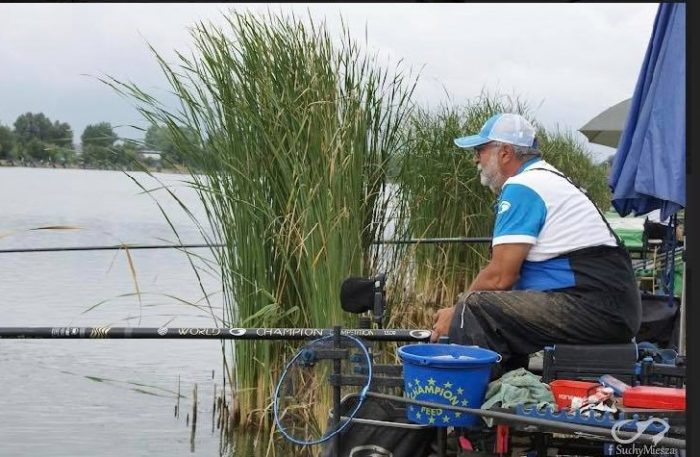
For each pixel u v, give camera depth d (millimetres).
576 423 2846
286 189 4797
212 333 3373
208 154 4816
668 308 4852
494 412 2789
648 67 4129
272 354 4941
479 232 8062
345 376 3186
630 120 4238
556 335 3469
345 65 4855
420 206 7148
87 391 5504
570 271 3496
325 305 4633
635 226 10992
